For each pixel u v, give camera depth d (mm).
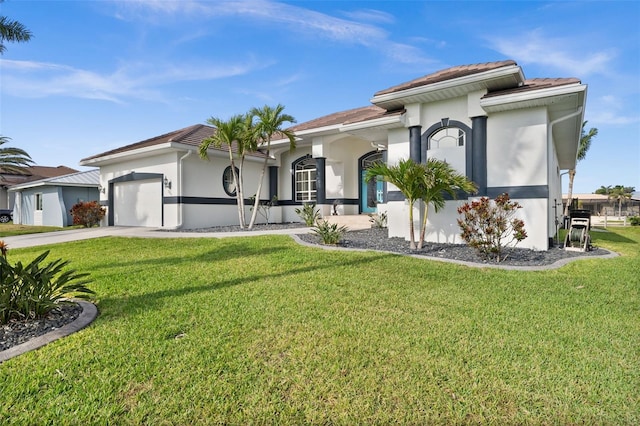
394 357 3420
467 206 8711
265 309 4797
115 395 2826
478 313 4621
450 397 2799
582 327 4141
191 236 12414
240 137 14188
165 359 3385
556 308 4816
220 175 17109
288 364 3293
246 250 9547
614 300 5168
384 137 13688
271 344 3705
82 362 3324
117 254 9570
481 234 8602
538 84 9773
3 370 3174
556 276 6598
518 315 4543
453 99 10891
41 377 3068
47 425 2494
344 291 5648
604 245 11398
